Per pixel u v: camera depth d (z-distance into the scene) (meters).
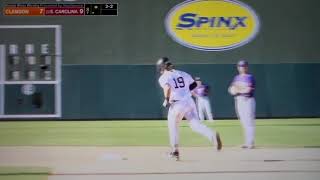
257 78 33.56
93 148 26.73
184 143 28.05
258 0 33.56
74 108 33.56
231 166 23.25
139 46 33.56
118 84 33.62
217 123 32.28
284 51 33.72
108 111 33.53
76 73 33.53
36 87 33.56
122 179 21.19
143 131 30.36
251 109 27.17
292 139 28.44
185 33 33.56
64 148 26.75
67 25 33.53
